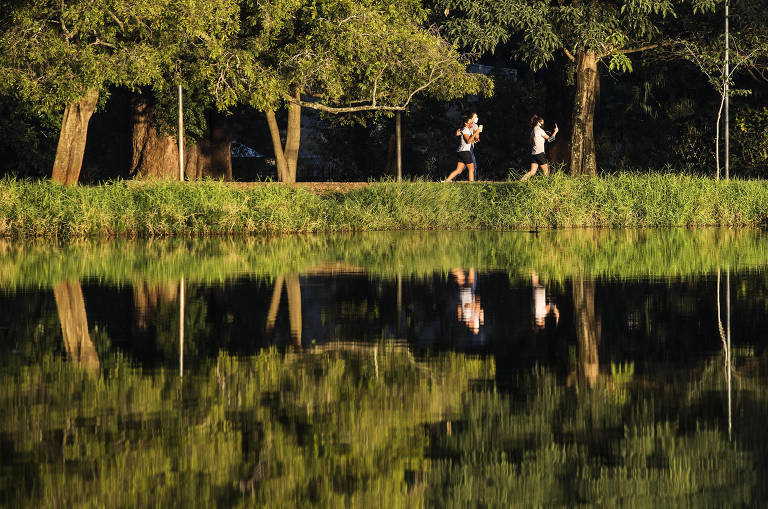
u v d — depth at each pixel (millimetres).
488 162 111125
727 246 48750
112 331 23156
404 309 26719
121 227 60875
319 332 22922
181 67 71188
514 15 77938
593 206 67562
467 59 81250
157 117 87000
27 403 15680
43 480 11797
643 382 17172
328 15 70750
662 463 12414
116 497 11211
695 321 24234
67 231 60875
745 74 102375
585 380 17344
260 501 11102
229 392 16469
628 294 29531
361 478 11859
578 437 13641
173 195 62406
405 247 49219
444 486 11617
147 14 62094
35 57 62562
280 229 62844
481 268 37906
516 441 13414
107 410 15203
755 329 22969
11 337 22328
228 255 44656
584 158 84375
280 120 123562
